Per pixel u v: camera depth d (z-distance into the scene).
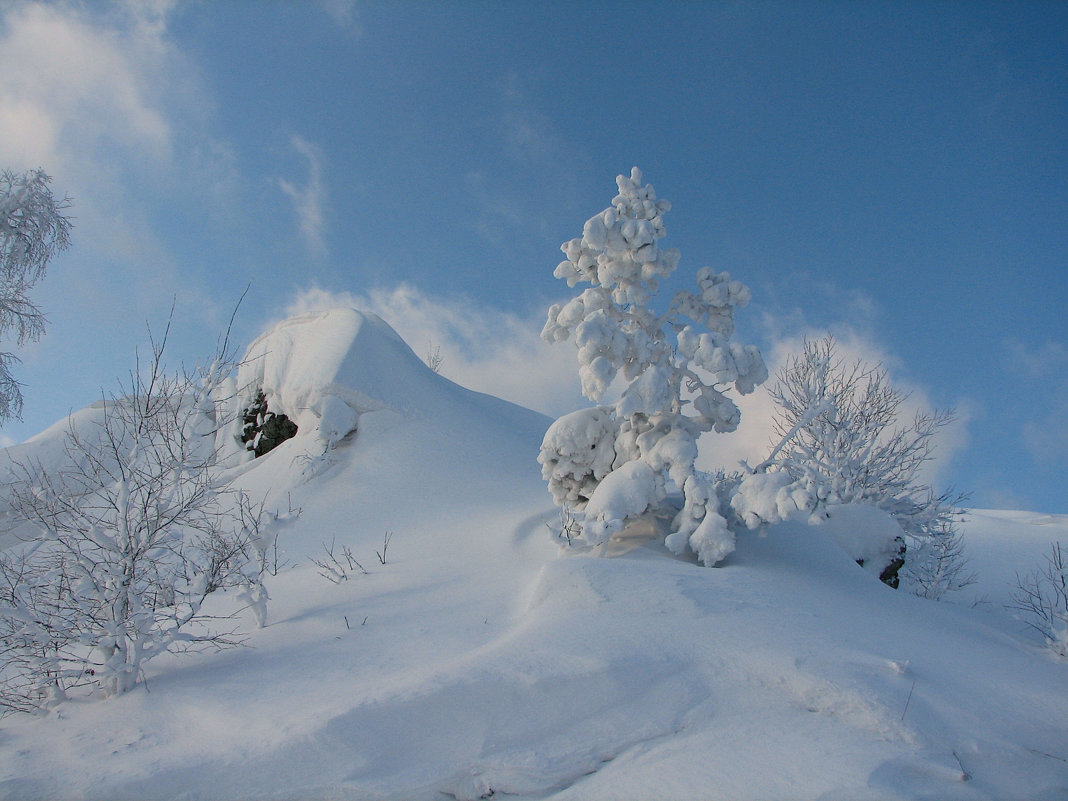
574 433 9.70
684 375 9.67
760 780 4.31
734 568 8.37
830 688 5.29
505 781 4.61
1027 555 18.66
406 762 4.71
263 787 4.46
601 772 4.68
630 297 9.65
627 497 8.83
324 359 19.33
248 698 5.75
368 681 5.79
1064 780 4.69
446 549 10.69
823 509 7.83
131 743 5.20
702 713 5.22
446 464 17.14
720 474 12.84
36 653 6.24
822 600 7.78
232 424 20.42
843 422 15.40
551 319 9.80
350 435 18.41
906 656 6.26
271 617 7.99
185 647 7.18
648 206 9.59
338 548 12.30
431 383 20.84
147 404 7.00
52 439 17.98
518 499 15.03
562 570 7.50
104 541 6.47
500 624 7.02
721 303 9.70
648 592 7.05
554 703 5.18
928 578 15.19
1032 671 6.77
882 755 4.57
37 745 5.29
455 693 5.14
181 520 7.13
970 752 4.82
